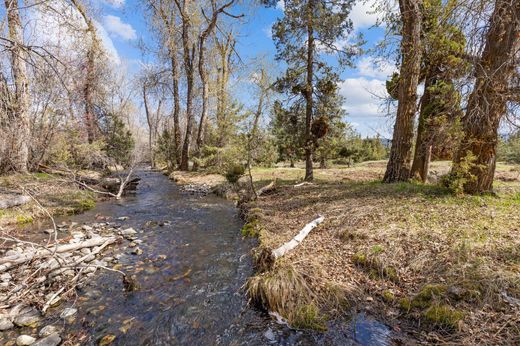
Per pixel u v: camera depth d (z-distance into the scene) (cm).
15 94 950
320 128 1105
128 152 2064
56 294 383
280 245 491
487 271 331
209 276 457
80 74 1034
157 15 1770
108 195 1169
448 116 597
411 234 450
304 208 725
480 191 591
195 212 903
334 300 340
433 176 1190
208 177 1664
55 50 821
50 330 321
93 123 1536
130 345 303
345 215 585
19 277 419
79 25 927
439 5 548
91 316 351
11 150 981
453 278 336
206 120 2023
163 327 332
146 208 959
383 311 324
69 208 859
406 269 377
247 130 1344
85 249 548
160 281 443
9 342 298
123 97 2828
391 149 896
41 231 658
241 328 327
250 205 863
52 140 1142
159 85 2105
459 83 500
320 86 1080
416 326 296
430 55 712
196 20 1908
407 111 841
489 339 255
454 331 277
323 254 450
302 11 1019
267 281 368
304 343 296
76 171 1128
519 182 972
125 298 394
